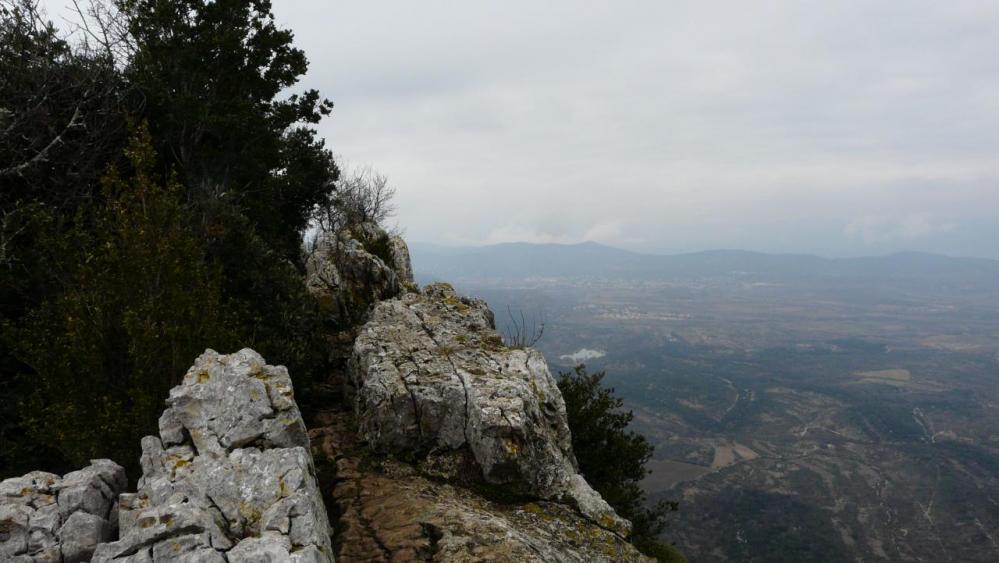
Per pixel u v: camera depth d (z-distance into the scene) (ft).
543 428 45.68
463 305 66.33
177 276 39.60
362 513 35.01
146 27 85.20
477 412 43.27
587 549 37.09
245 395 34.40
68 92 64.90
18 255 50.42
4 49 61.21
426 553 30.07
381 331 56.65
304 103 108.17
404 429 44.39
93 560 22.49
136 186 40.50
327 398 59.36
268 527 25.52
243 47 91.76
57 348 37.73
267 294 63.05
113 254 37.93
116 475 30.58
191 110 80.02
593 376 76.33
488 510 38.29
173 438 32.63
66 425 35.27
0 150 54.75
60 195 59.77
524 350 55.36
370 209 145.59
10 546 25.14
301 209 119.75
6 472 41.14
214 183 81.20
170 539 23.53
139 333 36.76
